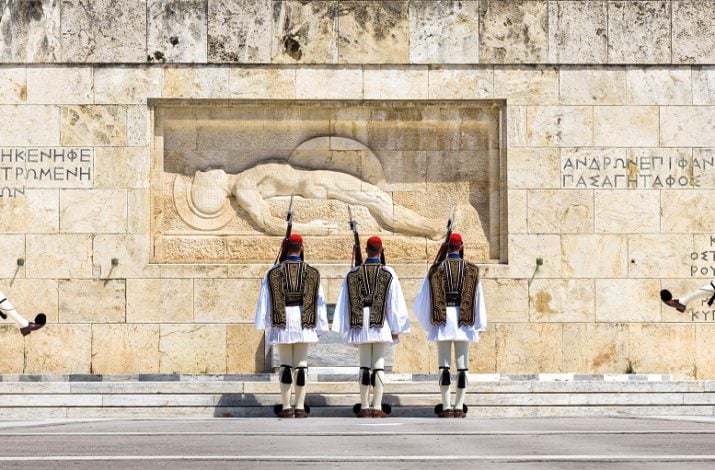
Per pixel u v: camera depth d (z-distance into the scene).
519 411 24.77
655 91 28.83
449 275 23.98
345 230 29.03
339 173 29.02
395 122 29.05
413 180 29.12
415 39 28.67
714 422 21.84
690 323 28.50
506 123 28.73
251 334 28.25
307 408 24.14
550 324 28.45
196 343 28.19
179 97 28.48
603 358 28.44
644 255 28.59
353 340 23.64
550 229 28.59
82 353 28.12
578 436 18.66
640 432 19.36
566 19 28.80
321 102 28.69
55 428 20.53
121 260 28.27
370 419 23.11
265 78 28.55
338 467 14.69
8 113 28.41
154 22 28.55
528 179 28.66
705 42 28.89
